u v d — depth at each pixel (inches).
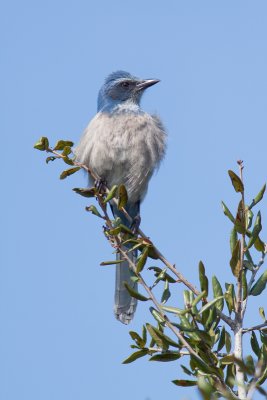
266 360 403.2
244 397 335.9
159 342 406.3
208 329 406.9
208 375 383.2
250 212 437.7
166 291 437.7
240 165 426.6
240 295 410.3
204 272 416.2
